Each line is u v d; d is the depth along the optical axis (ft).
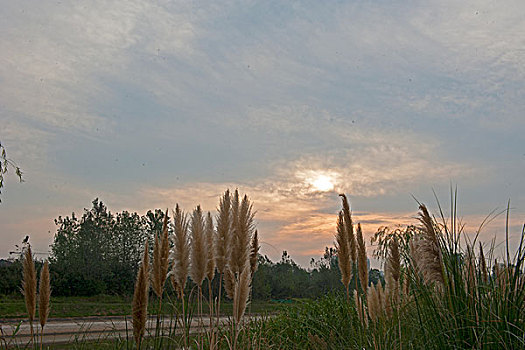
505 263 14.55
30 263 18.38
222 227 16.87
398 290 18.44
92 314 50.55
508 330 12.72
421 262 14.62
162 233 18.42
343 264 19.47
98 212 84.99
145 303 16.66
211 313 16.69
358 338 17.92
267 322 23.81
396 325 17.11
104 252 76.38
